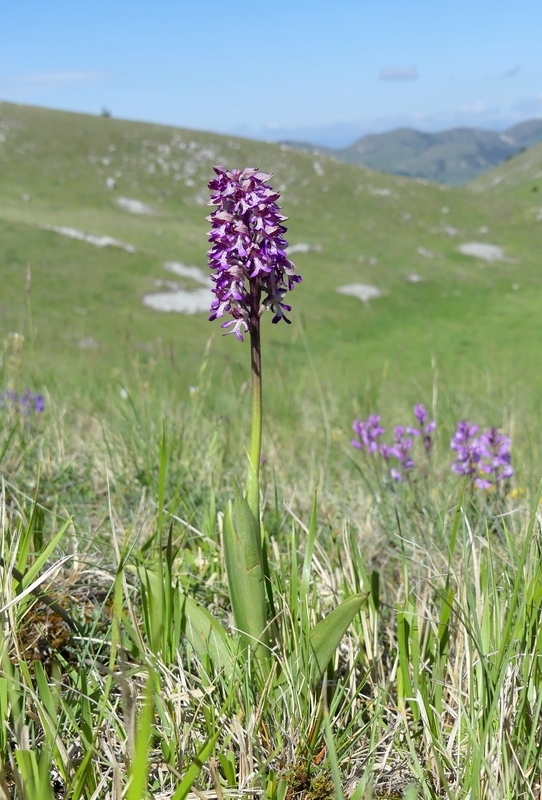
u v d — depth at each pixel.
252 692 2.27
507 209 71.31
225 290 2.29
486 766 1.85
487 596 2.28
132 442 4.72
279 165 72.75
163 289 39.78
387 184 72.62
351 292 46.19
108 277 39.91
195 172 68.12
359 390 9.64
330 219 63.69
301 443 6.23
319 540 3.73
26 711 2.03
